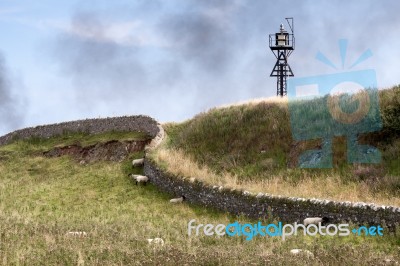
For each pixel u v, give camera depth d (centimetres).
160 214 2478
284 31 5556
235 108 3869
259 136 3375
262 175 2953
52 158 4350
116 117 4703
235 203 2394
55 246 1488
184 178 2794
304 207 2095
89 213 2552
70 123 5081
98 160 4000
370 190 2333
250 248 1595
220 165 3256
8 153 4712
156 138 3909
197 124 3900
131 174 3400
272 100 3747
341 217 1966
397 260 1386
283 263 1307
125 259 1348
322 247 1622
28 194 3086
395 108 2905
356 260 1352
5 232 1695
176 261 1304
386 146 2759
